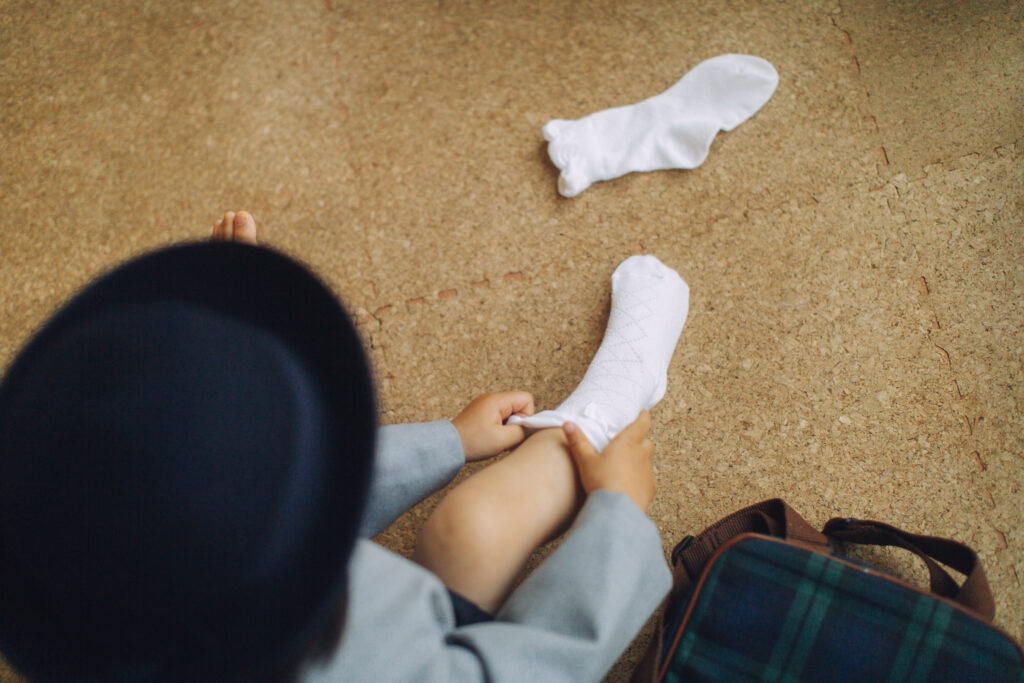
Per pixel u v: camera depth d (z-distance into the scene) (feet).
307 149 3.52
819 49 3.49
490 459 3.19
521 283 3.34
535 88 3.54
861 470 3.09
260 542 1.30
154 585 1.25
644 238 3.35
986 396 3.13
